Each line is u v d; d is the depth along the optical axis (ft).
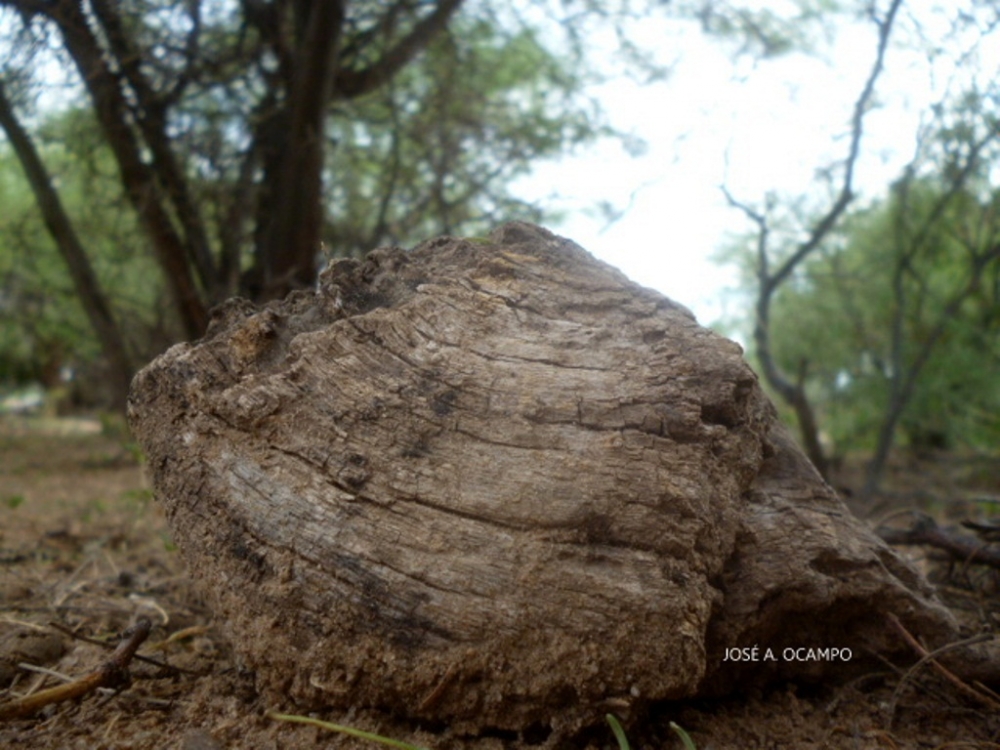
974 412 32.96
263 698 8.58
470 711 7.80
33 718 8.84
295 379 8.59
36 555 16.46
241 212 23.61
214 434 8.71
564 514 7.82
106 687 9.20
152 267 28.50
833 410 37.24
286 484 8.30
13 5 16.80
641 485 7.89
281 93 23.39
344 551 8.02
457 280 9.04
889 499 27.35
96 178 24.75
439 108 26.61
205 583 8.70
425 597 7.82
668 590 7.65
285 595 8.13
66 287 35.24
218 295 23.45
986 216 29.84
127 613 12.32
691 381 8.48
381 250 9.66
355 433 8.29
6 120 21.03
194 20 20.47
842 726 9.05
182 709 8.99
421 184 28.48
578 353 8.54
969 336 32.60
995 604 12.56
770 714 9.19
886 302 33.14
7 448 40.01
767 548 9.09
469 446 8.16
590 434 8.12
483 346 8.57
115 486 28.07
